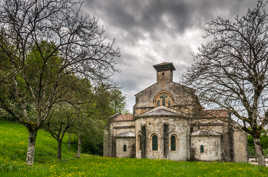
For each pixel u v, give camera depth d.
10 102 16.56
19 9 15.12
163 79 42.97
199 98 19.73
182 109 38.47
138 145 37.78
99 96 19.69
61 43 16.86
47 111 17.11
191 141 37.56
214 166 19.17
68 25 16.52
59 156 27.83
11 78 15.50
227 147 36.88
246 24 18.83
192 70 20.05
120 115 50.28
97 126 32.78
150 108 42.56
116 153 43.53
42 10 15.56
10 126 47.25
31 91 16.56
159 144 35.12
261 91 17.94
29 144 16.36
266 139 68.81
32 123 16.41
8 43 15.41
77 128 29.75
